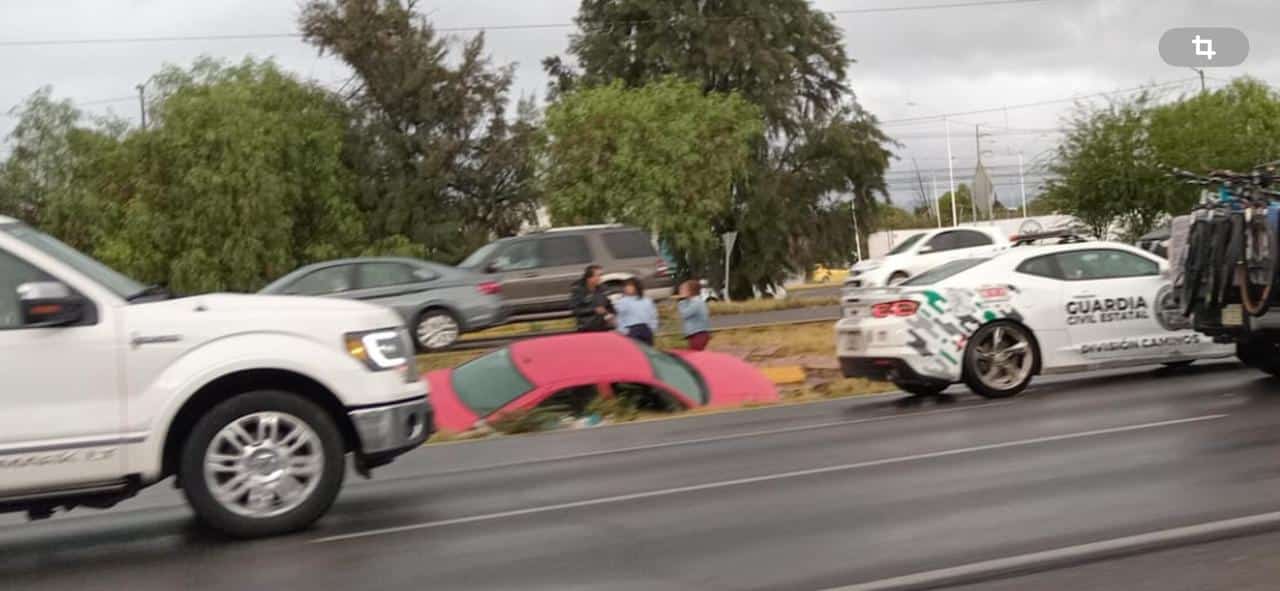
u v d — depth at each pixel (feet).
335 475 27.48
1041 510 25.94
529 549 25.12
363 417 27.53
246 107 161.68
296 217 170.30
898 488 29.14
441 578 23.13
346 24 179.22
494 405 50.80
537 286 86.69
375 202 177.58
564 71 197.67
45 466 25.46
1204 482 27.78
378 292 75.82
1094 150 126.21
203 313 27.02
